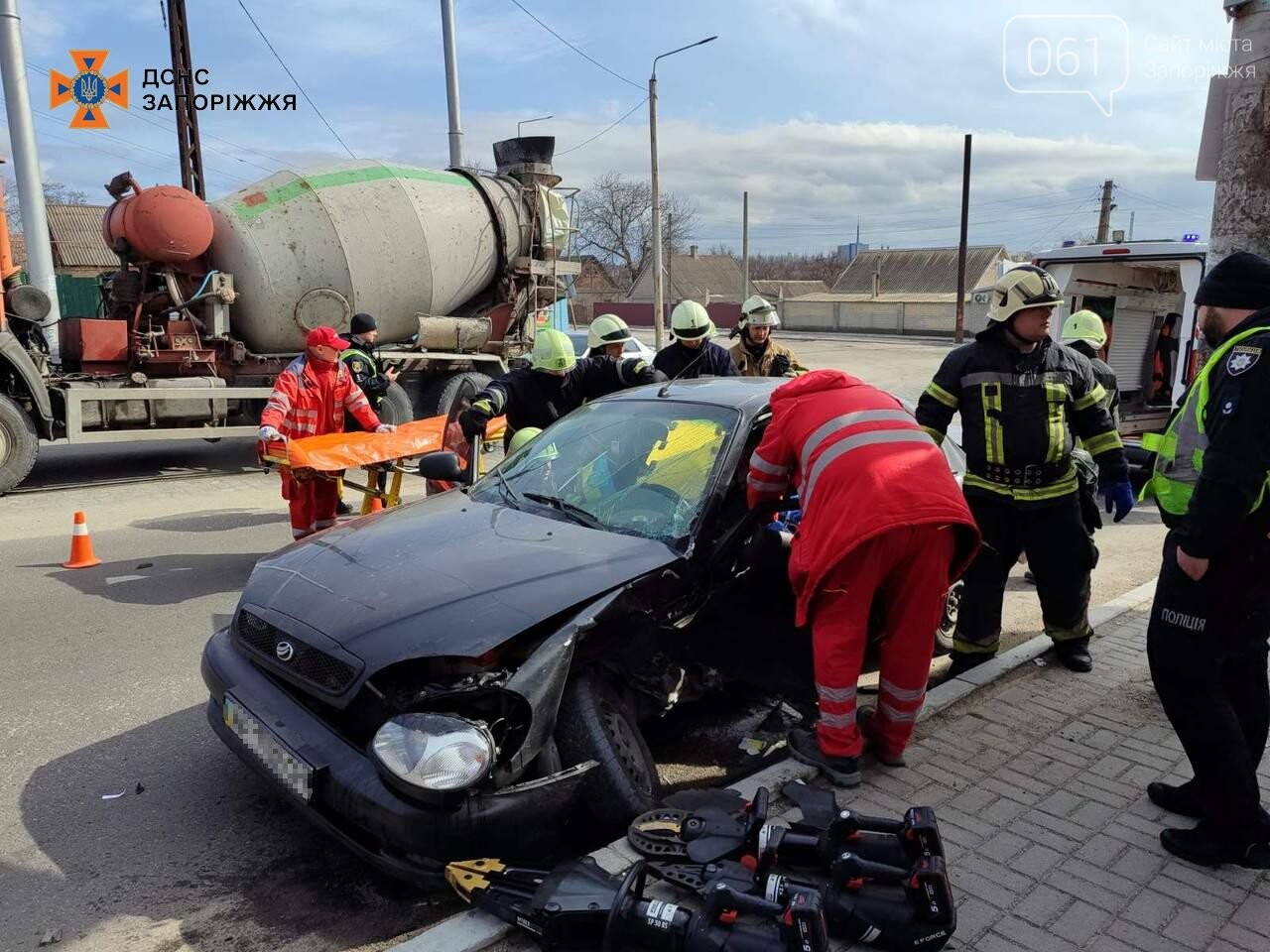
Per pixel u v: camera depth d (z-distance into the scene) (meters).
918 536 3.28
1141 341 12.24
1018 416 4.29
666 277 65.56
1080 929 2.67
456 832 2.68
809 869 2.79
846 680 3.38
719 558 3.58
